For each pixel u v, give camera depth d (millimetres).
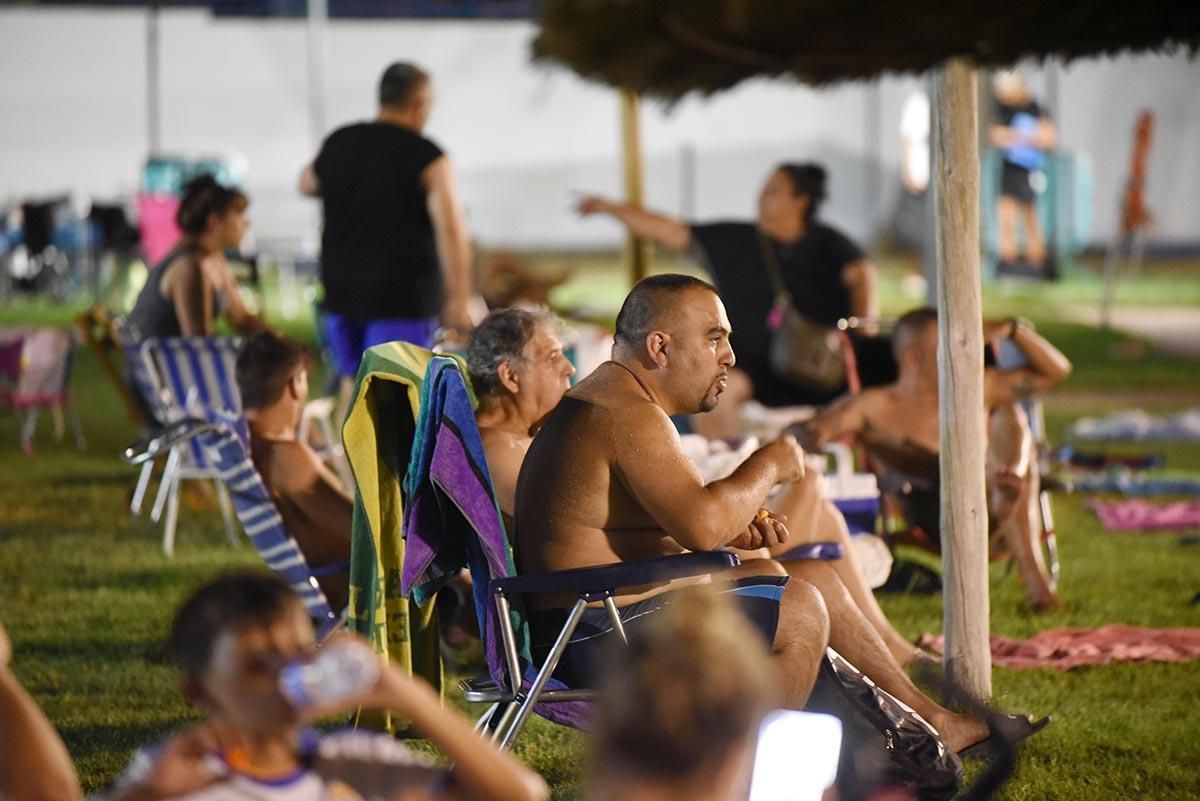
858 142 97500
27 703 8578
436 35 92938
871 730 12758
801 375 25703
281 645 7336
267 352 16625
